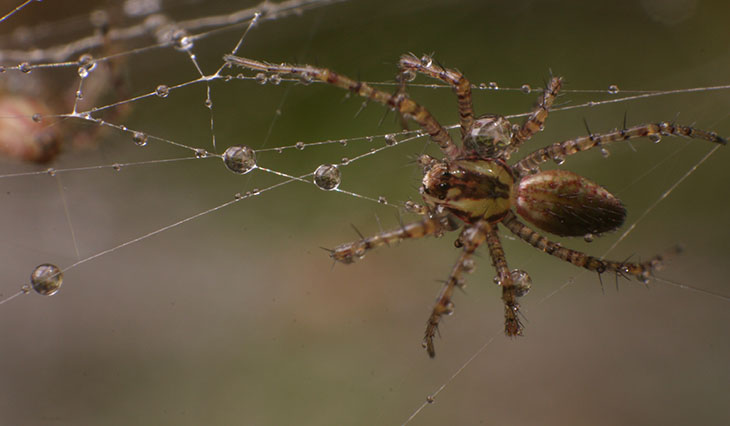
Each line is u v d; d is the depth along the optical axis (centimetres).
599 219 7
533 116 7
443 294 7
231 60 7
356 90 7
